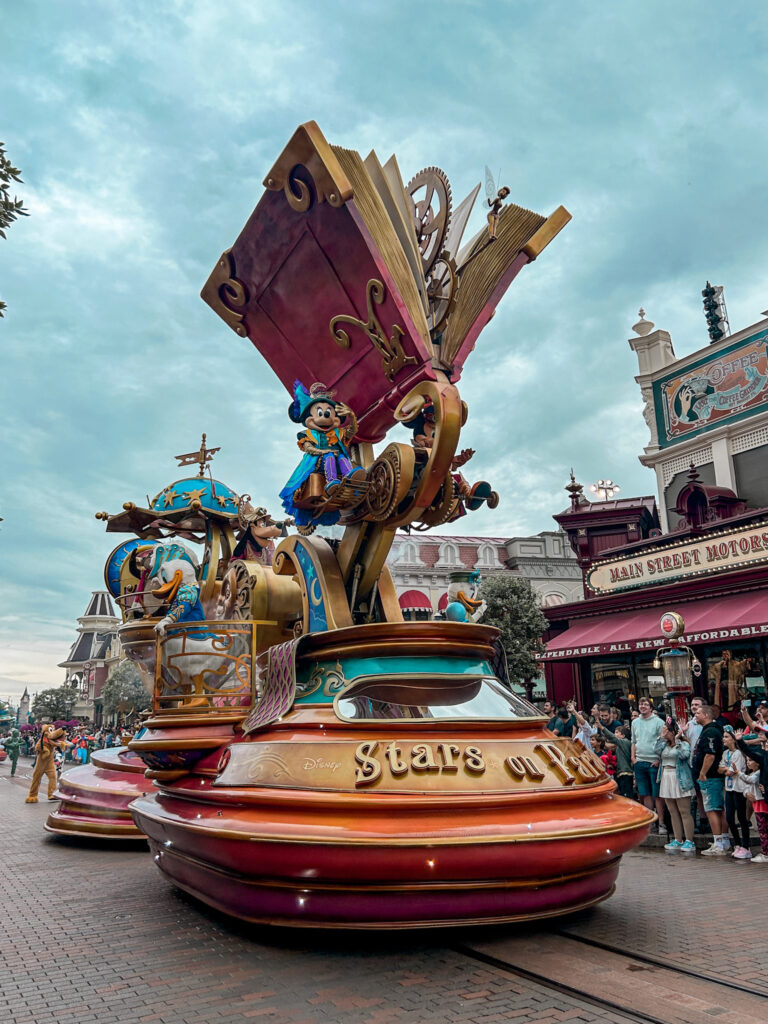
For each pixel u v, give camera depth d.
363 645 5.43
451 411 5.39
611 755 11.09
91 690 68.88
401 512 5.74
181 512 9.66
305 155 5.65
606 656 18.36
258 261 6.82
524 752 4.95
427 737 4.88
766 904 5.75
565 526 22.36
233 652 7.25
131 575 9.98
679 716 10.18
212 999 3.79
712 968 4.05
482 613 24.25
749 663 14.73
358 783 4.47
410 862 4.11
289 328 7.06
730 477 18.62
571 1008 3.53
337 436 6.21
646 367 21.44
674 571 16.70
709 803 8.61
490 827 4.26
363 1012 3.54
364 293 6.06
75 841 10.59
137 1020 3.57
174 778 6.51
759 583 14.54
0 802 17.02
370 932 4.64
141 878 7.55
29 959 4.66
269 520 9.77
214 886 5.16
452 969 4.13
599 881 4.88
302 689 5.64
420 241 6.53
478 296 6.06
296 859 4.26
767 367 18.16
